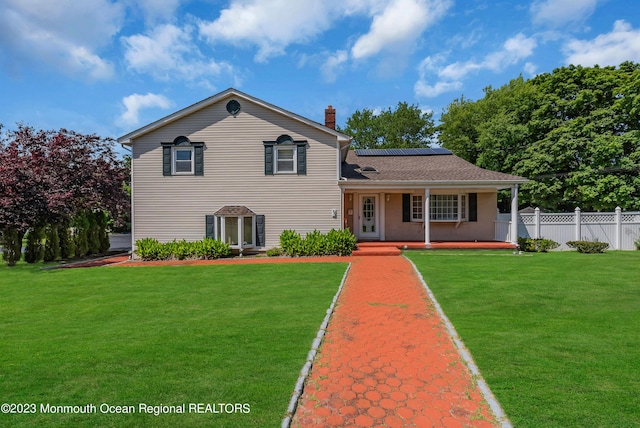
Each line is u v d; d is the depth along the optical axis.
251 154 15.65
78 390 3.68
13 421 3.13
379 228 17.50
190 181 15.66
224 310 6.72
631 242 16.31
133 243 15.63
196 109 15.55
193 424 3.06
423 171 17.30
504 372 3.97
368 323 5.89
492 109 29.91
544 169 22.77
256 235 15.64
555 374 3.90
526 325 5.62
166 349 4.76
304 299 7.45
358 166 18.52
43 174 14.91
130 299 7.75
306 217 15.63
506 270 10.44
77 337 5.31
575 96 23.25
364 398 3.54
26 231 14.78
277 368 4.14
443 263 11.83
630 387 3.60
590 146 21.09
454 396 3.56
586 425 2.98
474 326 5.58
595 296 7.45
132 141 15.71
